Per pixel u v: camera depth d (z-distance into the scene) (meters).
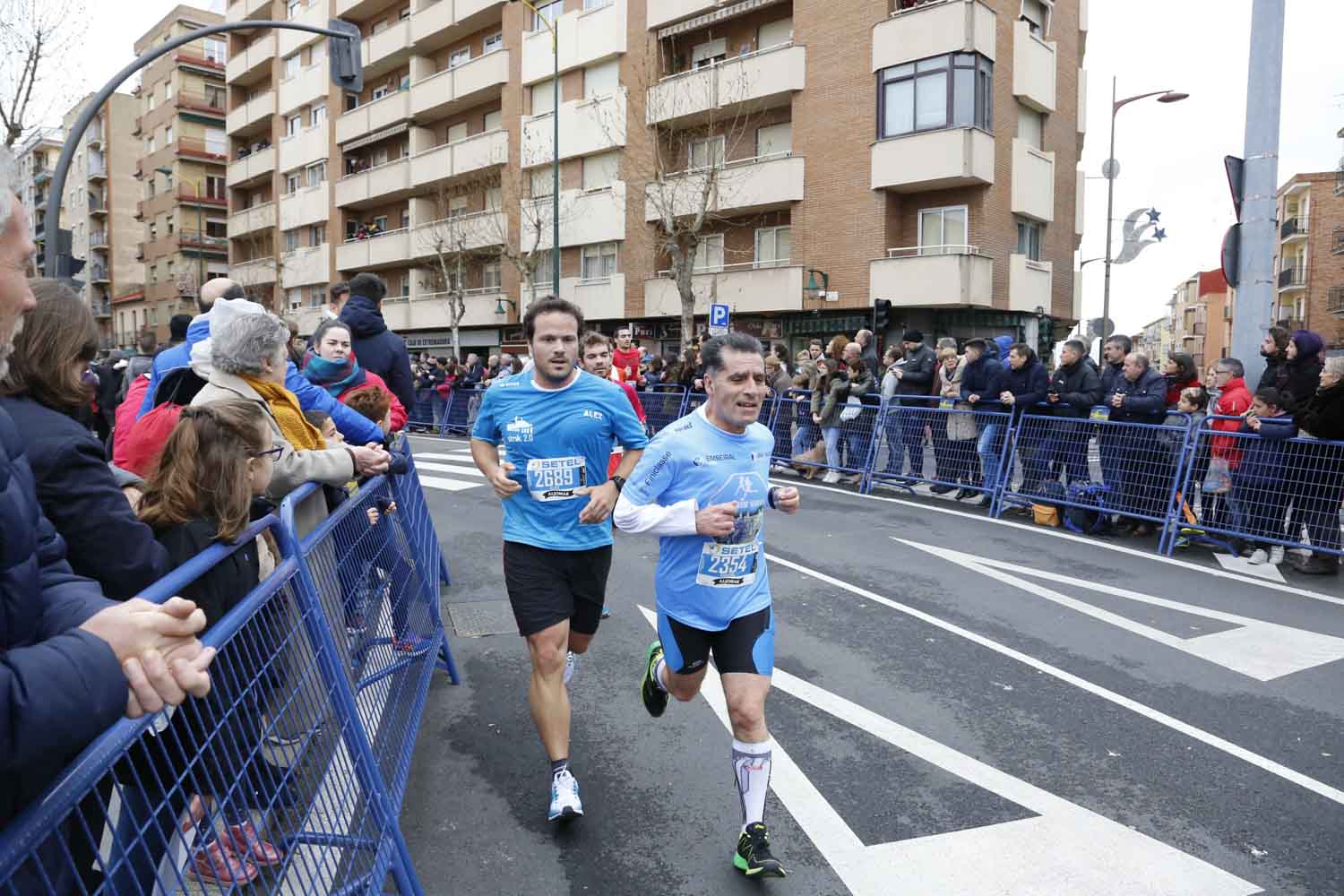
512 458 3.60
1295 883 2.98
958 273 20.86
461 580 6.86
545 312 3.59
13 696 1.17
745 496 3.19
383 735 3.33
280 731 2.07
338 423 4.64
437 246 32.03
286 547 2.41
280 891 1.95
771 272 23.86
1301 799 3.54
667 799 3.54
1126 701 4.52
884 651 5.24
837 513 9.62
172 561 2.26
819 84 23.12
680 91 25.22
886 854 3.15
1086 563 7.51
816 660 5.08
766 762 3.05
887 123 21.94
